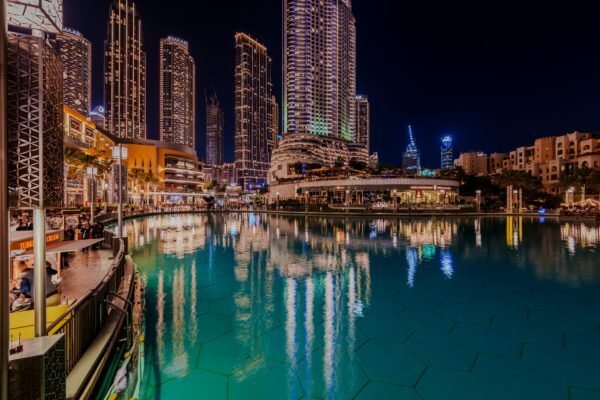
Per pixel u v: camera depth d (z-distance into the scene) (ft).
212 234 73.87
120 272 24.79
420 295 27.27
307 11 434.30
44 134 11.26
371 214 140.15
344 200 193.67
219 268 37.60
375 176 188.44
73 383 11.70
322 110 441.68
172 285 30.40
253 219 131.95
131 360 15.87
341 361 16.37
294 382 14.56
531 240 62.44
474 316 22.40
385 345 18.08
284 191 249.96
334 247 54.03
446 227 91.20
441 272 35.60
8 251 6.61
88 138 178.29
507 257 44.47
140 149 279.28
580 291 28.17
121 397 13.25
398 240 62.95
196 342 18.52
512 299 26.03
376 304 24.99
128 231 80.59
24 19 10.97
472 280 32.12
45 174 11.38
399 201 184.65
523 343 18.11
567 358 16.35
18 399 7.69
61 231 34.58
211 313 23.09
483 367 15.65
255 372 15.38
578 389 13.73
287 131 429.38
